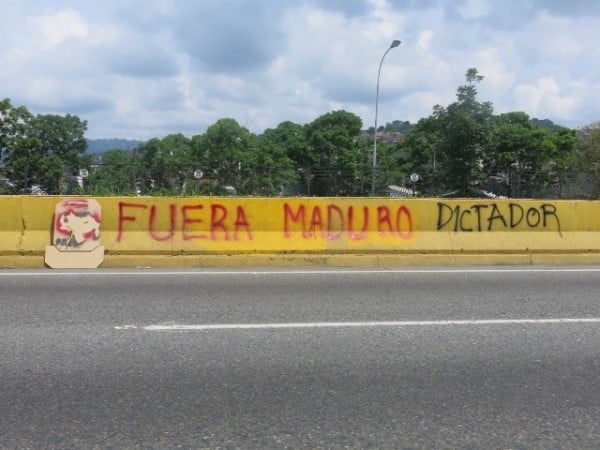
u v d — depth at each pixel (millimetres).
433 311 6828
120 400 4258
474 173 35781
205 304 7043
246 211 10031
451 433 3777
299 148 45906
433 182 34531
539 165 37375
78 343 5516
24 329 5957
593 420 3988
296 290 7895
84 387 4488
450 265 10117
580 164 35875
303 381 4637
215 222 9961
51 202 9656
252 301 7223
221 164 38469
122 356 5172
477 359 5184
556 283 8547
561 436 3752
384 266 9961
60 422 3906
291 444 3613
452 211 10406
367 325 6203
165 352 5285
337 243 10078
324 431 3791
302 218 10133
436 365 5020
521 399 4332
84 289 7836
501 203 10500
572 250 10516
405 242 10203
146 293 7617
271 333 5887
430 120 37656
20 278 8562
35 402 4219
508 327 6191
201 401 4250
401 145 44406
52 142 42656
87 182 31594
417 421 3949
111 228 9742
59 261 9469
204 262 9719
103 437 3697
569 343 5668
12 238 9531
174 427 3838
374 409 4133
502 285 8375
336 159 44969
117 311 6676
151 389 4461
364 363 5051
